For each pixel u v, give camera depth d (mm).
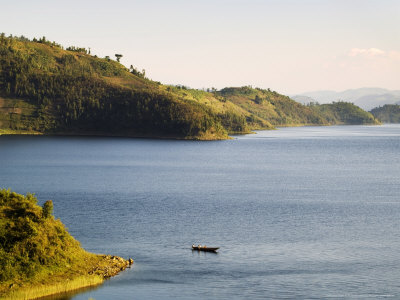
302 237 141000
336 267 114500
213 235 141500
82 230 144000
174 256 120688
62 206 184625
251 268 113062
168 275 107438
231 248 128625
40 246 102438
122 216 165750
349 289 101188
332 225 157125
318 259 120250
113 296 94875
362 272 111250
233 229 149250
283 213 176625
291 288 101188
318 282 104875
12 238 101250
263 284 103312
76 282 98438
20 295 91062
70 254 107625
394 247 131375
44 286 95750
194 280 104688
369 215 174625
